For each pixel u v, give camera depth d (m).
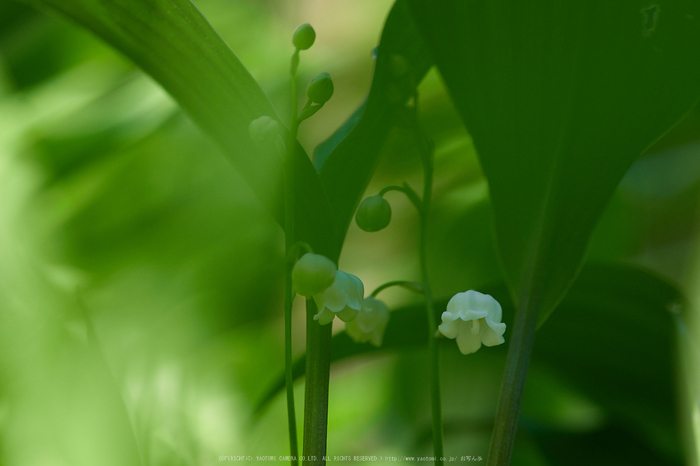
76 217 0.51
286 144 0.27
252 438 0.43
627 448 0.34
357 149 0.28
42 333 0.33
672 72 0.27
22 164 0.49
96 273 0.51
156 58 0.27
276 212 0.27
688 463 0.30
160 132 0.52
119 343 0.45
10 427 0.32
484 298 0.27
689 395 0.30
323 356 0.27
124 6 0.27
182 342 0.50
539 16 0.27
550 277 0.27
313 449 0.27
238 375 0.53
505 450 0.27
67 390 0.32
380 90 0.28
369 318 0.29
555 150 0.27
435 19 0.27
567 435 0.35
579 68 0.27
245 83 0.27
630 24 0.27
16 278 0.35
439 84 0.43
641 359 0.32
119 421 0.32
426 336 0.32
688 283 0.32
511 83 0.27
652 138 0.27
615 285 0.31
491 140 0.28
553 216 0.27
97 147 0.51
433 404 0.28
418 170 0.51
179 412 0.40
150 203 0.53
